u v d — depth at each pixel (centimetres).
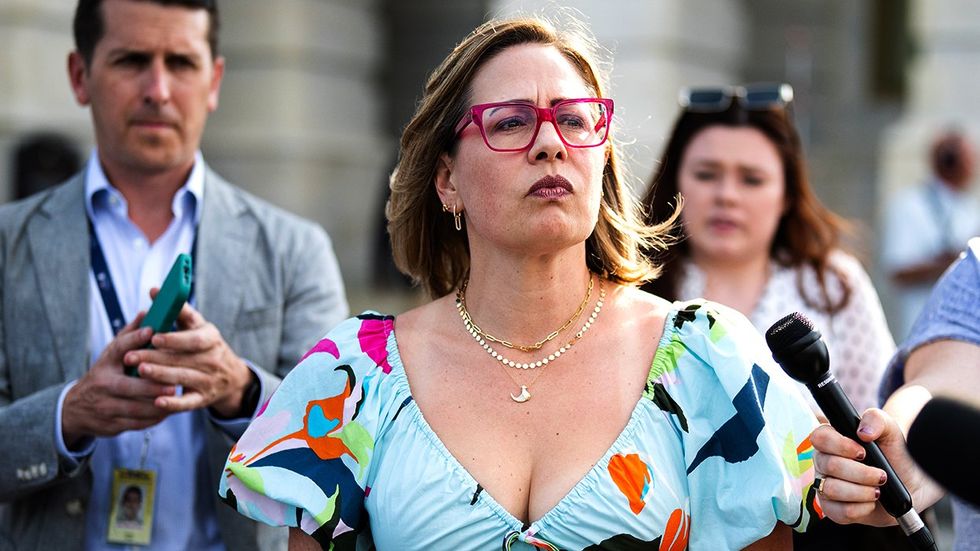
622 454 259
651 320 278
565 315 275
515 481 261
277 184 1369
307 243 387
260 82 1367
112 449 364
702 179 454
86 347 362
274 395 286
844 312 449
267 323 374
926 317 306
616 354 273
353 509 271
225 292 371
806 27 1448
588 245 290
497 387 271
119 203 375
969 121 1262
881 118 1449
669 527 257
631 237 292
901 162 1280
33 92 994
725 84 1321
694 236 454
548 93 267
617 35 1170
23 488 344
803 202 457
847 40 1475
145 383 329
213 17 385
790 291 452
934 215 848
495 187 265
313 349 288
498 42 277
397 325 288
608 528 254
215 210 380
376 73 1484
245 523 358
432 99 283
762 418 261
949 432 171
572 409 266
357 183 1443
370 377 278
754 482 259
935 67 1273
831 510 251
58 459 341
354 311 1227
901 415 268
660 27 1164
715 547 261
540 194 262
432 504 260
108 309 370
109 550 360
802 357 250
